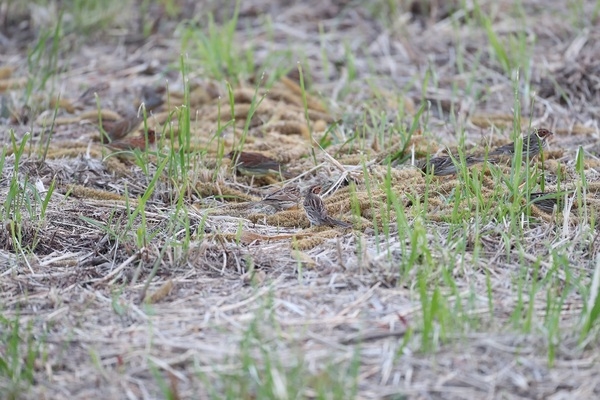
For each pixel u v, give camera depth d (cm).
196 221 1120
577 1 1906
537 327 843
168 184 1217
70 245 1063
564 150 1356
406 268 931
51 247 1058
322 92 1628
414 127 1312
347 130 1475
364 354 816
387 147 1356
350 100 1609
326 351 820
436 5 1988
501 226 1051
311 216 1095
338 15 2009
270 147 1385
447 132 1457
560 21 1880
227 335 855
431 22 1947
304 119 1506
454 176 1234
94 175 1291
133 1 2161
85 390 790
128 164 1340
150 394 782
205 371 799
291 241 1058
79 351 842
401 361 807
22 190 1140
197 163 1269
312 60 1789
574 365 803
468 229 1032
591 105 1577
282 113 1515
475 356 813
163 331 867
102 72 1780
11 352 829
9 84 1664
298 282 952
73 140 1442
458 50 1697
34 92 1630
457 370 797
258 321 871
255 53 1822
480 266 969
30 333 840
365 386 779
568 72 1644
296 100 1580
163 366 807
